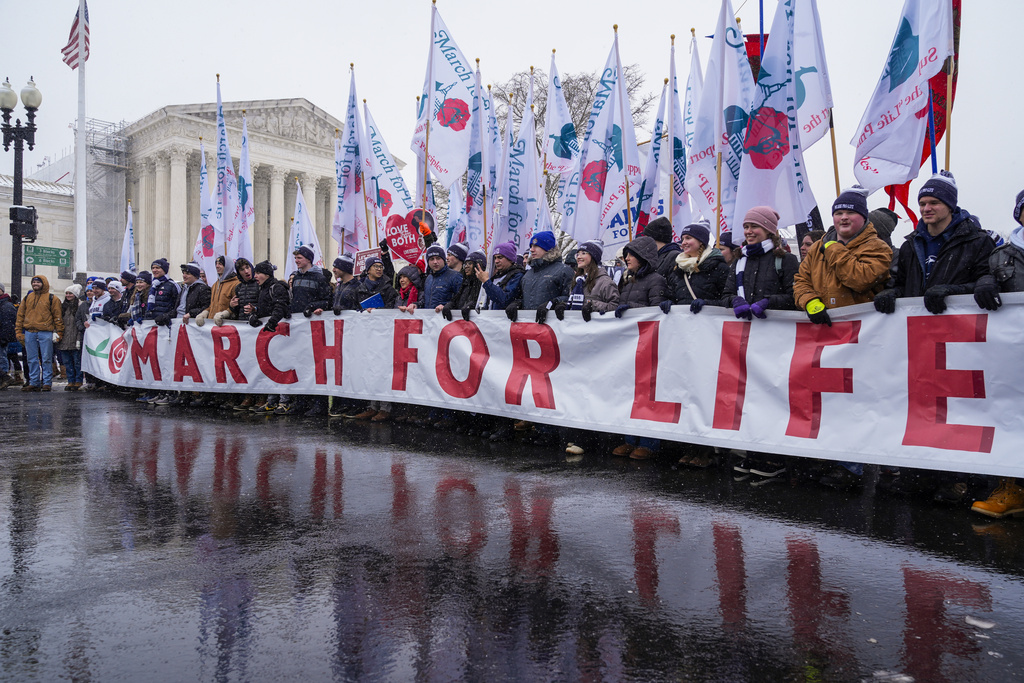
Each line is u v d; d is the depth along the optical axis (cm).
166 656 211
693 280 503
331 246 4731
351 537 323
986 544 317
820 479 441
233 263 855
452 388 633
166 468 471
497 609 246
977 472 361
